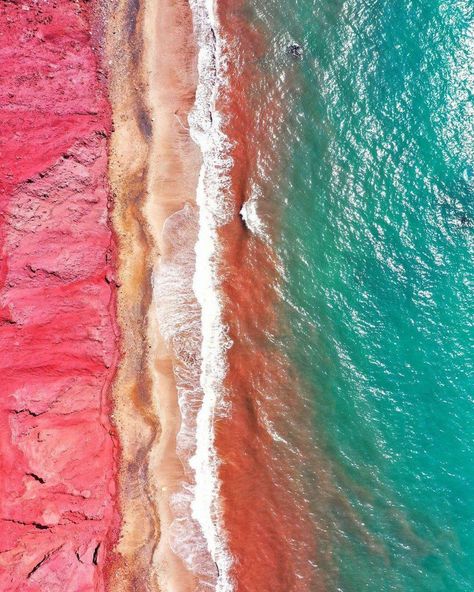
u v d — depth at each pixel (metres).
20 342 15.30
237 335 17.69
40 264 15.56
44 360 15.63
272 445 17.56
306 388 17.73
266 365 17.70
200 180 17.69
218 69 17.83
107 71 16.75
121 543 16.61
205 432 17.47
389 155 17.86
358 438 17.69
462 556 17.34
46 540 15.48
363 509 17.52
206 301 17.62
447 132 17.86
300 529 17.38
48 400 15.68
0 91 14.96
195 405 17.42
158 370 17.17
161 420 17.14
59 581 15.44
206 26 17.73
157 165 17.30
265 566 17.27
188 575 17.09
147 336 17.08
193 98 17.67
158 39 17.34
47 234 15.67
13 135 15.09
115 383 16.75
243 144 17.84
